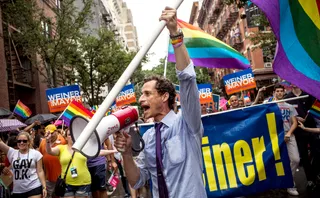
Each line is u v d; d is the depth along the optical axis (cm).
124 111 223
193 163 233
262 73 3094
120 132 235
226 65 624
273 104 564
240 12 3384
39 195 573
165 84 251
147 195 785
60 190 567
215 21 4850
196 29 637
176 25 218
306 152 648
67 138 594
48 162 686
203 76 4619
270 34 2070
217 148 560
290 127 605
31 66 2438
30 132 995
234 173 555
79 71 2714
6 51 2097
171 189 232
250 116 564
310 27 346
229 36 4128
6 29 2066
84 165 578
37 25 1877
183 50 225
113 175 677
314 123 623
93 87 3000
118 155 772
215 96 1296
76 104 702
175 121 245
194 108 231
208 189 554
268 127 561
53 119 1541
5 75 1861
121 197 834
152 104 249
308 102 694
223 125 563
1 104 1783
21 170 570
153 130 255
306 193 614
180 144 235
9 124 1059
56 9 2025
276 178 555
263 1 338
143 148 243
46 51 1975
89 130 176
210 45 623
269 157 555
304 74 335
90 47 2622
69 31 1938
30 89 2467
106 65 2669
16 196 570
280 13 340
